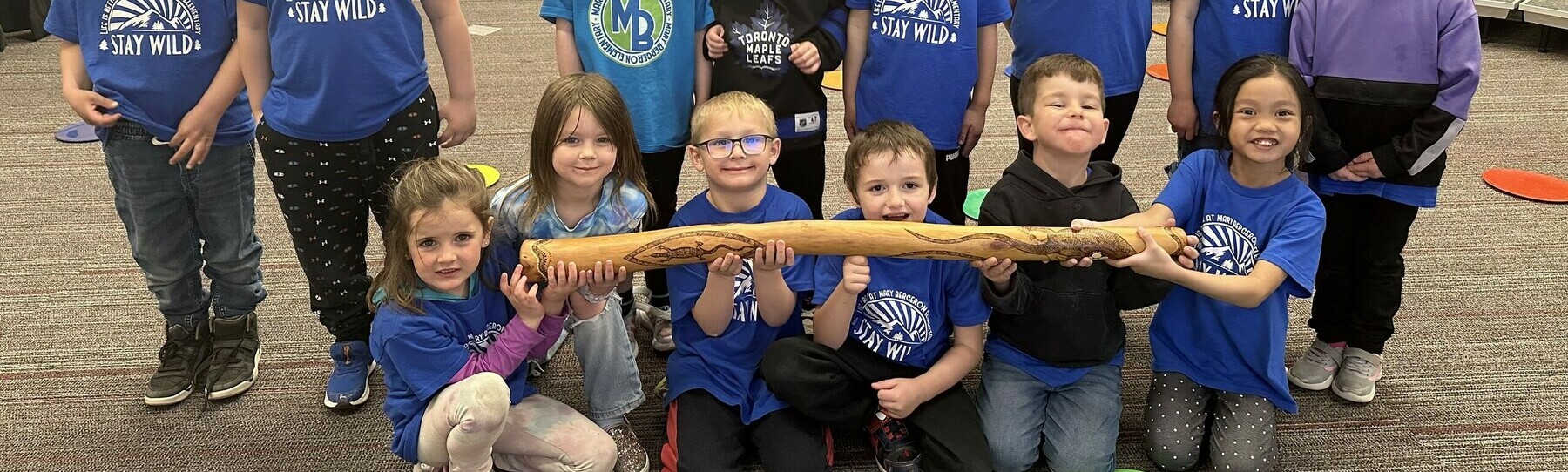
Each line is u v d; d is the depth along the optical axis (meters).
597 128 1.64
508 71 4.36
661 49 1.96
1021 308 1.67
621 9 1.95
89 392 1.98
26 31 4.71
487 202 1.58
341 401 1.91
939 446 1.67
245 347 2.04
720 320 1.71
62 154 3.26
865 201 1.69
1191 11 2.01
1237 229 1.74
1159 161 3.23
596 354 1.72
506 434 1.62
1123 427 1.89
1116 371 1.79
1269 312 1.69
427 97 1.83
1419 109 1.79
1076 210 1.72
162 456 1.79
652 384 2.01
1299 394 1.97
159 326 2.23
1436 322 2.21
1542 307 2.26
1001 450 1.71
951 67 2.02
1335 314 1.96
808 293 1.88
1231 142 1.70
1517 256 2.52
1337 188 1.89
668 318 2.12
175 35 1.77
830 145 3.37
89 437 1.85
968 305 1.74
